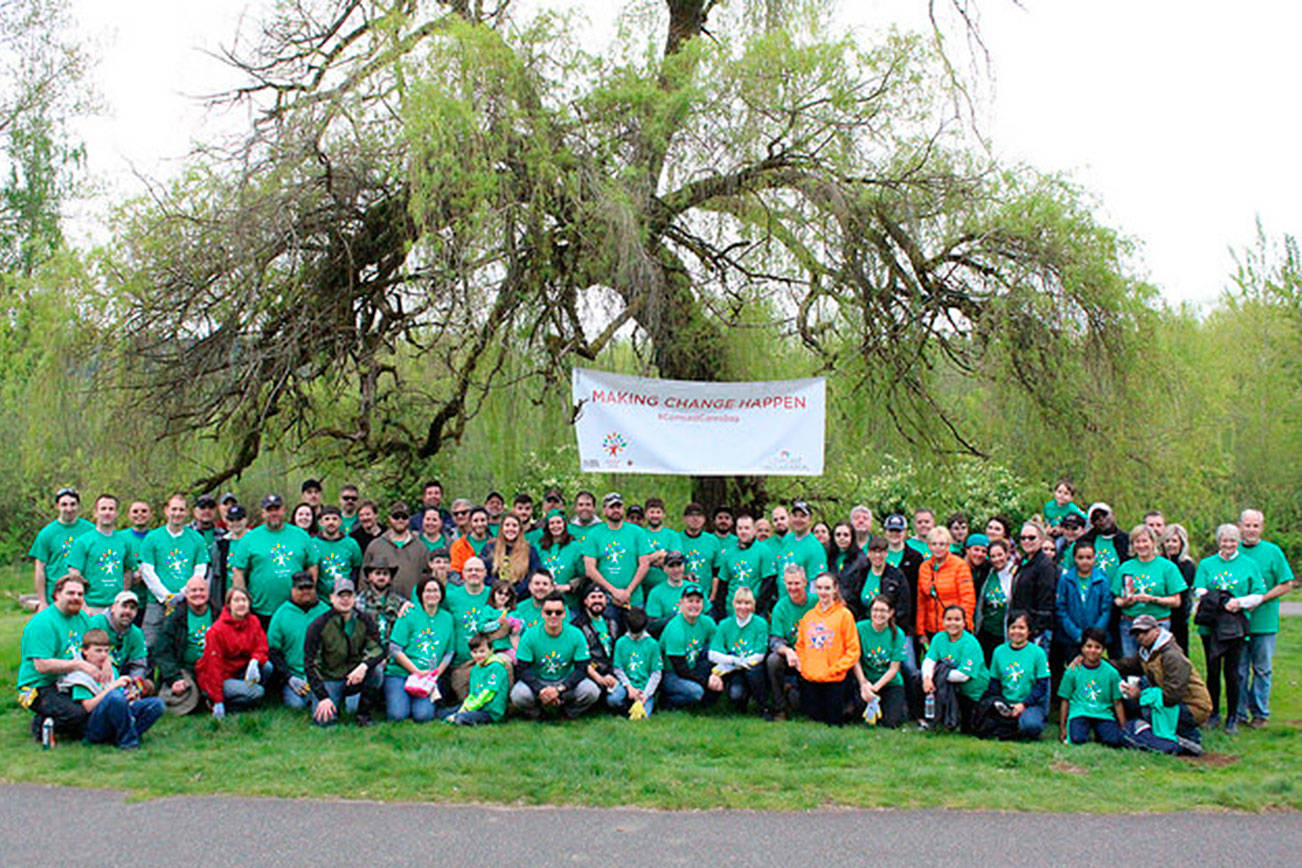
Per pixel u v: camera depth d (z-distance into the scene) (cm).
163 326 1104
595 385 1115
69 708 789
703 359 1231
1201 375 1280
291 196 1064
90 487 1177
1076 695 857
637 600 1023
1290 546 2964
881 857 574
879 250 1149
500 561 1005
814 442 1130
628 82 1129
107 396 1145
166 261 1079
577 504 1041
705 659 957
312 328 1112
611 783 704
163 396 1127
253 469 1382
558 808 657
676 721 901
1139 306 1138
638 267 1074
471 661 930
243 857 564
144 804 655
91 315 1113
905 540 1007
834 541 1019
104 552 920
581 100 1121
